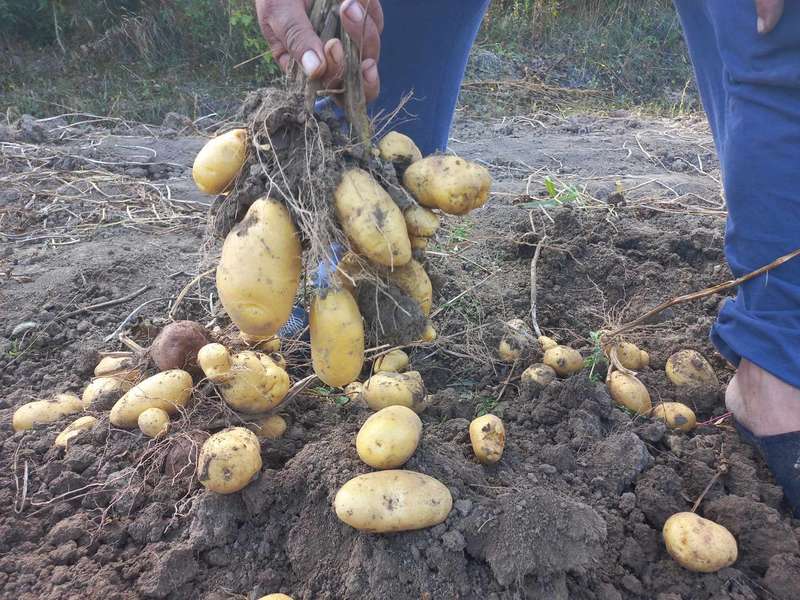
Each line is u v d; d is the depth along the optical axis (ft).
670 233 3.50
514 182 4.68
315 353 1.76
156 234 3.84
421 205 1.73
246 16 7.00
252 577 1.80
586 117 7.14
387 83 2.88
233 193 1.73
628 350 2.52
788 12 1.80
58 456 2.11
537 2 9.18
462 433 2.12
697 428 2.26
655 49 9.18
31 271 3.38
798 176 1.92
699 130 6.53
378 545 1.73
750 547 1.85
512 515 1.77
